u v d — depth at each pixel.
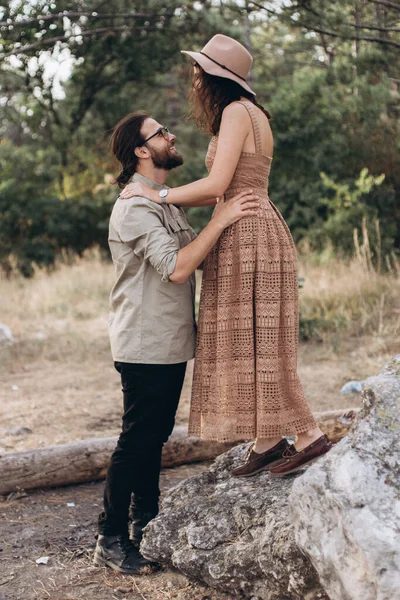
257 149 2.95
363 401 2.52
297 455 3.01
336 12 8.63
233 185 2.98
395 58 11.24
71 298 11.00
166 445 4.52
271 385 2.90
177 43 15.00
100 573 3.19
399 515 2.20
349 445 2.39
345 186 11.60
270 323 2.91
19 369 7.53
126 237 2.98
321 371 6.80
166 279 2.91
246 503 2.97
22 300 11.19
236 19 13.60
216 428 2.95
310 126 12.41
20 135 22.44
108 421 5.60
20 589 3.09
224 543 2.91
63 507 4.06
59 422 5.59
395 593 2.09
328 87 12.79
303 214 12.44
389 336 7.71
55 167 16.59
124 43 15.19
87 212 15.78
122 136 3.11
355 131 12.23
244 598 2.81
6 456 4.25
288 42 16.70
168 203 2.99
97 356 8.00
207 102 3.02
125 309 3.06
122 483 3.16
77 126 17.58
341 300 8.89
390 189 12.08
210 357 3.00
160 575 3.12
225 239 2.95
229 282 2.93
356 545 2.18
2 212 15.10
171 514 3.14
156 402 3.06
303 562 2.54
